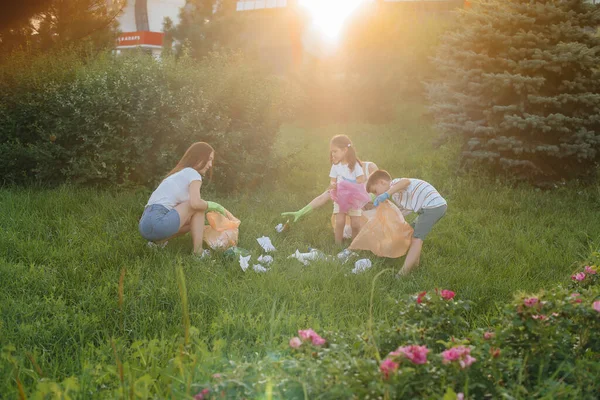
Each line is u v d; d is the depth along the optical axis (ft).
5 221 19.86
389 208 17.93
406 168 31.96
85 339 12.01
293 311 13.60
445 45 32.40
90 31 41.01
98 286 14.70
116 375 9.49
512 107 28.50
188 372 9.04
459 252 19.02
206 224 21.16
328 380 8.16
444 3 64.39
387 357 8.32
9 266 15.55
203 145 18.53
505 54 29.99
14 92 29.32
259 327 12.35
